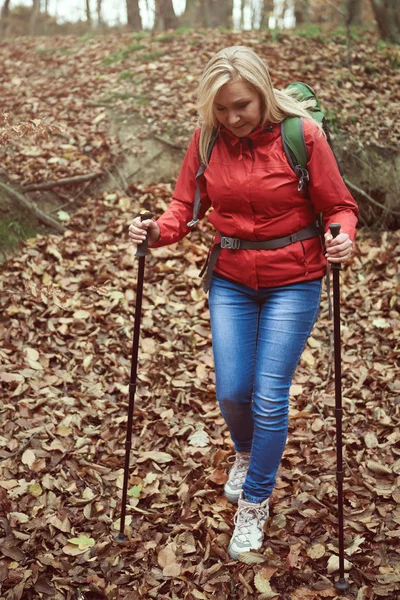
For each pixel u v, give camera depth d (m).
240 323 2.46
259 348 2.40
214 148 2.33
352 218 2.28
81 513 2.73
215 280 2.51
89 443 3.14
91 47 8.02
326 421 3.34
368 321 4.22
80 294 4.30
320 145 2.23
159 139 5.74
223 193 2.31
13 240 4.68
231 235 2.39
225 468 3.02
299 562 2.47
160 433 3.24
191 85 6.52
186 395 3.54
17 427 3.17
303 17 11.70
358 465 3.01
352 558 2.47
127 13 11.59
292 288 2.37
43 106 6.24
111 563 2.47
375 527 2.63
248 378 2.45
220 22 14.23
